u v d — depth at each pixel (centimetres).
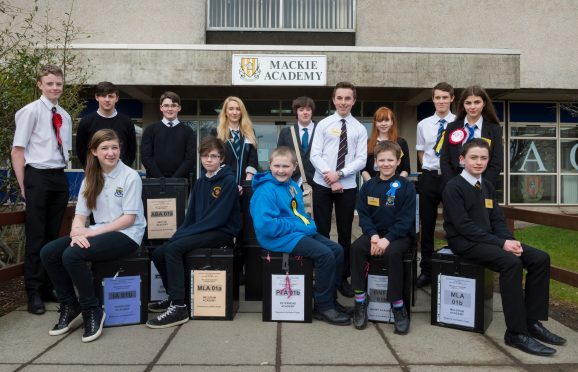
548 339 328
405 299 362
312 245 363
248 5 1062
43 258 341
